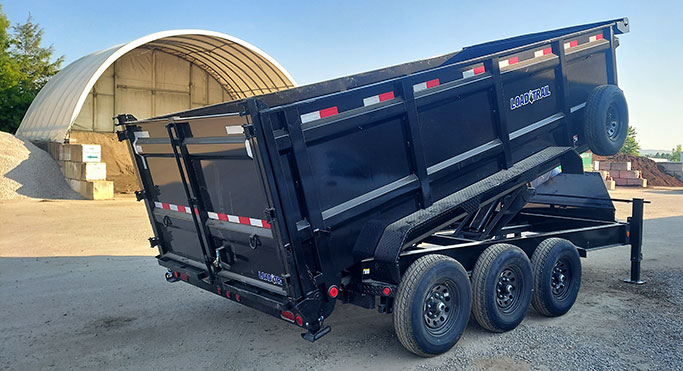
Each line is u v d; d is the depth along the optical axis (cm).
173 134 468
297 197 396
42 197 1875
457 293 466
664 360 438
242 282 457
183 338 514
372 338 505
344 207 428
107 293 682
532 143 626
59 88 2798
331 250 418
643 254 899
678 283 700
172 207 533
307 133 402
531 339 491
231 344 496
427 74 496
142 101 3247
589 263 835
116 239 1103
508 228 755
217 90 3650
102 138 2848
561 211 785
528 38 794
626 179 2969
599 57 716
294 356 462
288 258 384
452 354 457
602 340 486
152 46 3091
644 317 555
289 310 400
